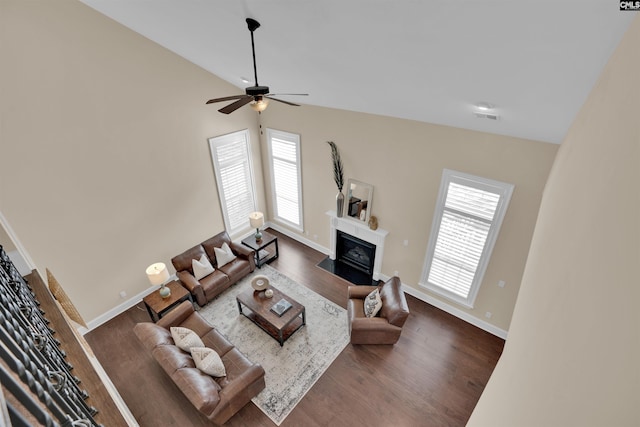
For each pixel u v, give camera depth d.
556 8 1.53
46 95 3.93
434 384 4.39
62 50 3.92
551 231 1.82
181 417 4.01
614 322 0.62
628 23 1.41
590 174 1.18
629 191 0.68
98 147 4.52
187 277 5.52
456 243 4.90
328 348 4.89
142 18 3.79
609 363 0.59
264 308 4.96
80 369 1.89
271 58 3.65
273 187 7.20
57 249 4.51
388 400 4.21
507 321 4.88
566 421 0.76
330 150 5.79
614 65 1.25
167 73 4.94
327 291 6.02
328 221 6.62
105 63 4.29
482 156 4.16
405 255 5.62
